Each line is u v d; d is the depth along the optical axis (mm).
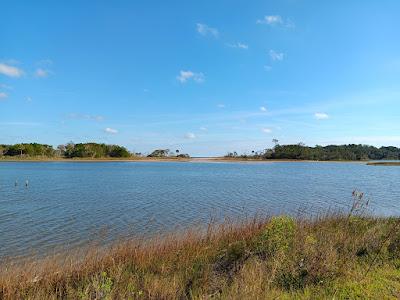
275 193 34312
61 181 47250
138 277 7512
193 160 179875
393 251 8516
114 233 15805
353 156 198500
